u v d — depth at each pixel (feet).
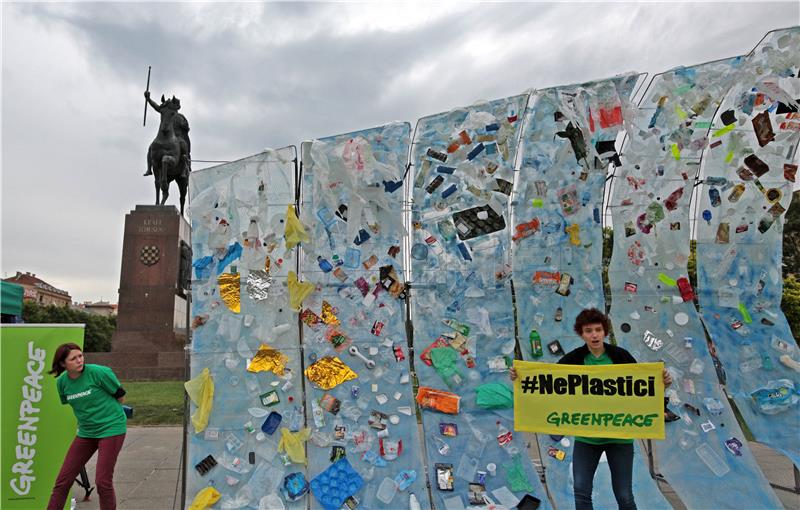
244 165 14.39
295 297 14.02
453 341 14.21
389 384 14.02
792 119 14.46
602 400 11.45
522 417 11.83
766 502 12.98
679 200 14.58
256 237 14.20
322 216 14.40
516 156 14.90
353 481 13.35
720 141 14.84
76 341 13.65
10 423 13.10
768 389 13.85
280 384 13.82
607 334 11.67
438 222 14.64
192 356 13.67
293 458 13.43
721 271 14.62
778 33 14.53
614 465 11.20
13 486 13.00
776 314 14.30
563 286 14.35
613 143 14.47
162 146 55.83
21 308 16.42
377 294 14.35
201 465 13.25
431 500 13.44
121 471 18.26
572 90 14.62
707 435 13.75
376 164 14.38
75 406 12.11
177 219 54.24
